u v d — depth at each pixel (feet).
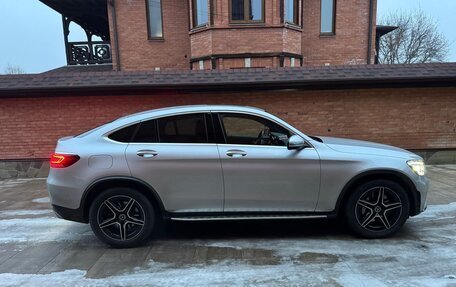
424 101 28.27
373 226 13.94
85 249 13.62
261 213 13.71
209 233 15.03
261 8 38.45
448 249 12.96
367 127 28.50
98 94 27.43
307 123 28.35
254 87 26.99
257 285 10.68
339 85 27.32
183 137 13.67
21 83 26.89
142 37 44.65
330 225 15.74
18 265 12.31
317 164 13.51
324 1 44.42
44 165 28.04
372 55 44.88
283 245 13.58
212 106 14.16
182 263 12.22
